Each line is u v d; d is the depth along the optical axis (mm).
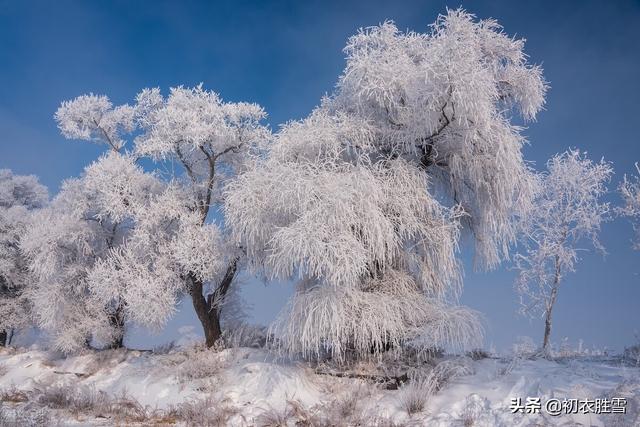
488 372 10109
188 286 15500
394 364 11148
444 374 10172
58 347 17062
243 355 13289
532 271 13727
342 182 11188
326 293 11000
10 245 23141
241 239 13969
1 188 27000
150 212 15156
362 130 12414
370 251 11359
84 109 17594
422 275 12320
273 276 12094
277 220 12305
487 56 13109
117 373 14734
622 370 9531
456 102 10875
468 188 13219
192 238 14797
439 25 12383
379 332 10969
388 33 13312
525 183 12414
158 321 14695
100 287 14938
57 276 17375
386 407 9406
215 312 15633
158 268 14938
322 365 11789
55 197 18531
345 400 9719
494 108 11898
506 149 11727
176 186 16156
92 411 10578
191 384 12008
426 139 12547
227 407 10297
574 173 13656
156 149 15586
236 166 16312
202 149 15703
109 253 17109
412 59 12836
